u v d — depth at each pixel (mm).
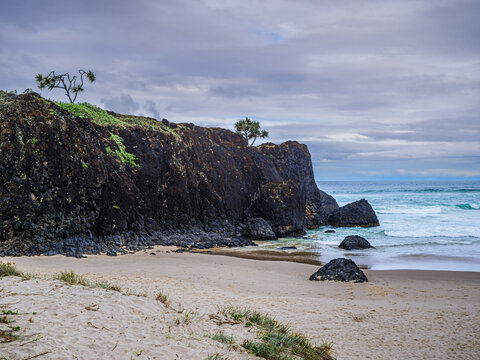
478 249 27453
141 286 13336
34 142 21688
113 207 25406
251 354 7273
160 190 30016
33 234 20812
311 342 9023
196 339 7359
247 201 39219
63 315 7023
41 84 31453
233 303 11852
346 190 135375
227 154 40469
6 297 7750
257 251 27359
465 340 9500
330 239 34312
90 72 32969
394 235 35094
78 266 17641
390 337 9656
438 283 17219
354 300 13836
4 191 20359
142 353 5949
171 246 27094
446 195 85562
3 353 4910
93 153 24656
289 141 50719
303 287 15984
